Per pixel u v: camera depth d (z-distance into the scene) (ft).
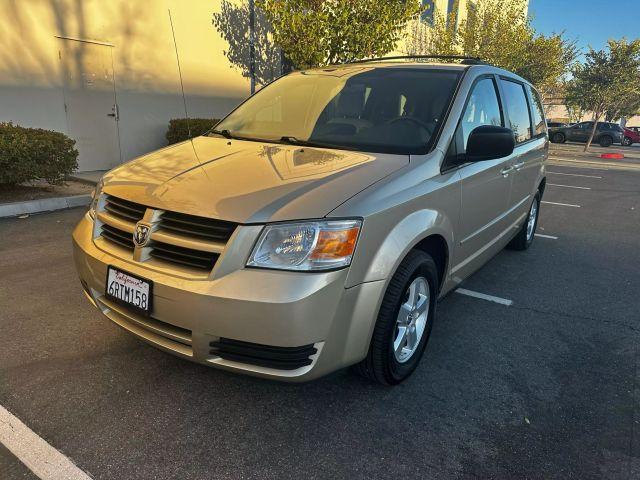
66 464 6.88
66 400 8.24
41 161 21.34
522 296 14.14
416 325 9.37
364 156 9.12
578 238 21.36
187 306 7.04
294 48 30.42
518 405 8.82
